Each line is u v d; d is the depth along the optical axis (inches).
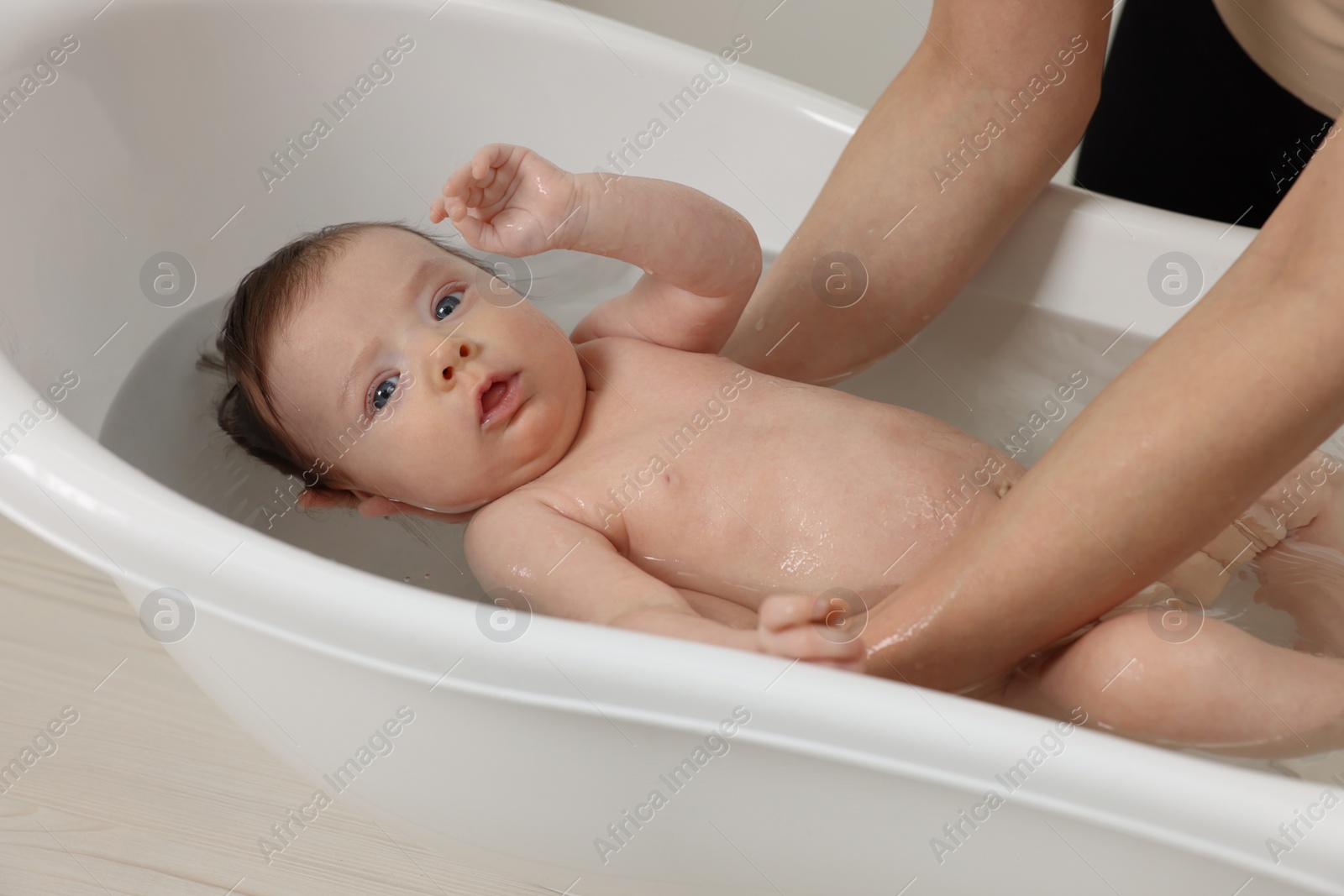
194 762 42.8
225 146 49.8
